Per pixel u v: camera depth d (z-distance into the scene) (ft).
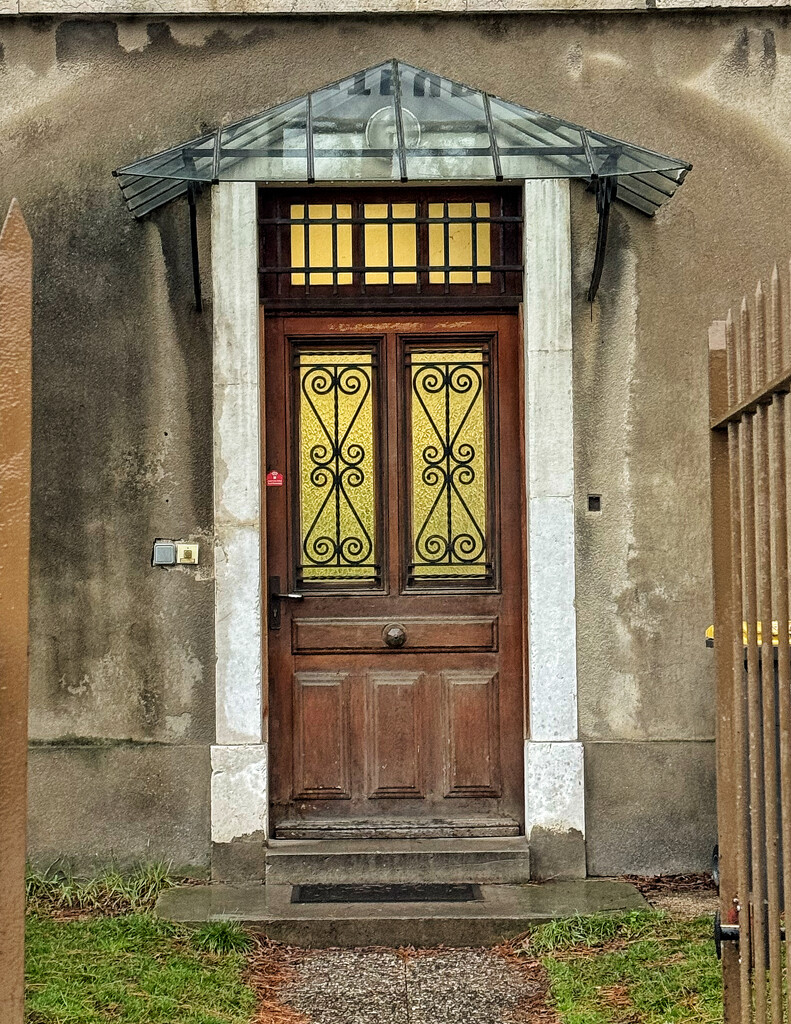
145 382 17.24
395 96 15.55
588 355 17.34
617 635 17.28
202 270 17.20
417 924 15.15
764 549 8.34
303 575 17.71
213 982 13.39
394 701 17.63
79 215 17.28
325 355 17.76
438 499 17.80
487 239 17.75
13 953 6.57
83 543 17.16
